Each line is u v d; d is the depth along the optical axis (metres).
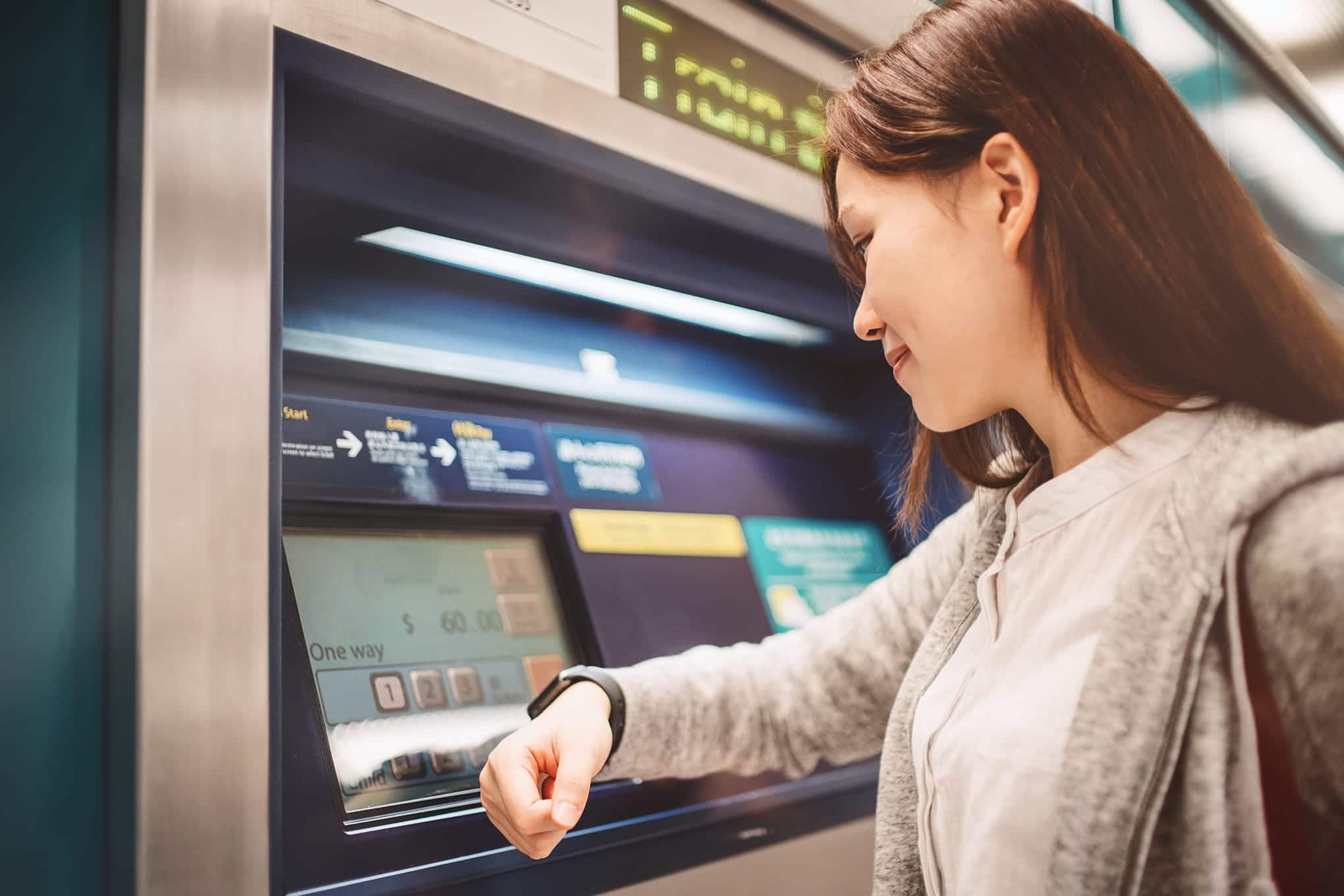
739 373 1.32
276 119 0.66
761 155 1.01
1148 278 0.54
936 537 0.89
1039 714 0.56
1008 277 0.60
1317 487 0.48
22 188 0.58
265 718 0.58
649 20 0.92
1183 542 0.52
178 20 0.60
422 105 0.74
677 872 0.86
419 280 1.00
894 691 0.87
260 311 0.62
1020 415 0.73
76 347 0.58
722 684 0.85
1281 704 0.46
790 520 1.31
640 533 1.12
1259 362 0.54
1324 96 2.37
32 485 0.56
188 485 0.57
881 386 1.46
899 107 0.61
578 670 0.79
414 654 0.87
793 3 1.04
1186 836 0.50
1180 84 1.76
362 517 0.89
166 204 0.58
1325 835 0.46
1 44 0.58
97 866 0.56
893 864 0.67
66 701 0.56
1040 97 0.56
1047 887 0.51
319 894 0.67
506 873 0.75
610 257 1.00
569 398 1.10
